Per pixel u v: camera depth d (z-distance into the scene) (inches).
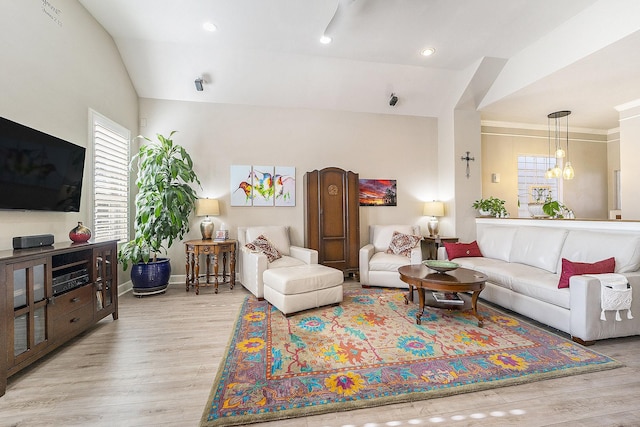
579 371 76.1
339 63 165.5
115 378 74.0
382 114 201.3
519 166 234.5
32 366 79.6
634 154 184.4
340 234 175.3
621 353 86.4
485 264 138.2
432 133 208.4
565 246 121.5
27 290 74.9
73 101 115.3
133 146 162.9
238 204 179.5
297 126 188.7
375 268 159.3
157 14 125.6
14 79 88.7
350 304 132.0
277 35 140.4
